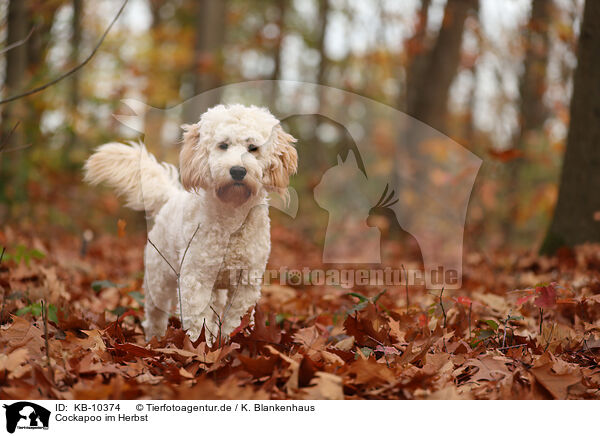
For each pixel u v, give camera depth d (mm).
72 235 11195
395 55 18234
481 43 15398
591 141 6992
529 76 14609
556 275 6121
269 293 6016
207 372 3078
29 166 10875
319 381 2852
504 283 6410
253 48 22031
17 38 10375
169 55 17922
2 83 11438
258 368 3041
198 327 3900
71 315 4129
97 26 15797
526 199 13234
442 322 4359
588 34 7004
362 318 4020
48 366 2994
